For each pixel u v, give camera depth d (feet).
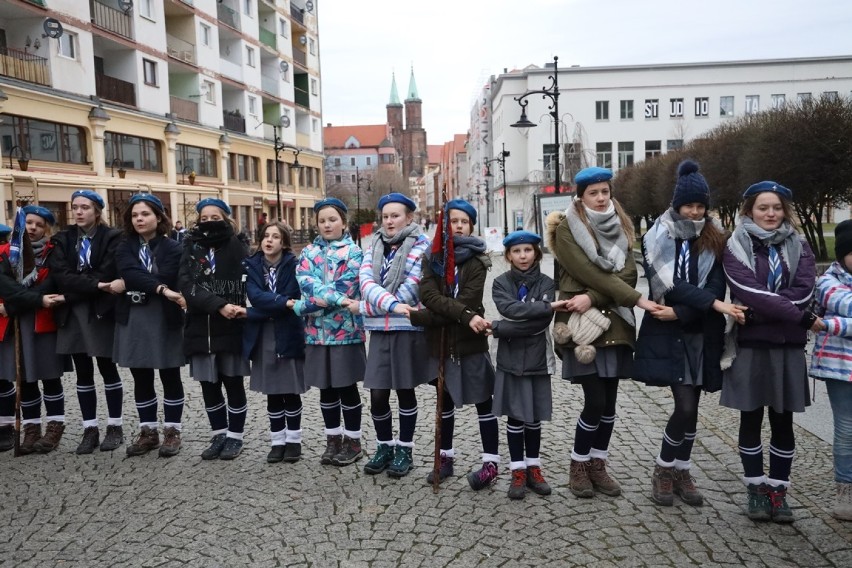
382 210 15.01
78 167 73.97
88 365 17.01
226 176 111.24
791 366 11.92
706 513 12.67
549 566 10.80
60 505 13.60
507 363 13.44
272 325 15.70
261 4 127.85
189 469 15.62
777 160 48.75
